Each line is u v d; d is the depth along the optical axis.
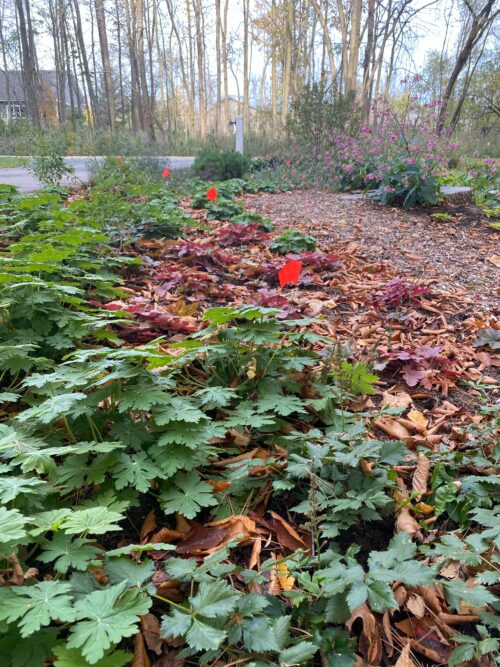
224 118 37.50
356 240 6.10
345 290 4.38
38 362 2.36
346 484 1.91
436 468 2.04
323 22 20.61
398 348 3.33
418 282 4.59
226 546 1.54
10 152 19.62
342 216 7.29
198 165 12.39
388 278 4.82
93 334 2.80
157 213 5.63
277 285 4.45
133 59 28.34
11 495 1.31
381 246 5.88
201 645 1.16
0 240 4.80
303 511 1.71
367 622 1.46
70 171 8.47
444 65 23.17
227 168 12.38
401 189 7.70
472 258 5.57
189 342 2.25
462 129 22.03
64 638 1.28
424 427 2.49
